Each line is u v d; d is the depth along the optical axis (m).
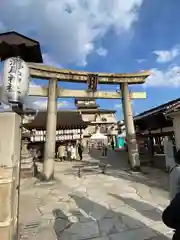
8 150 2.99
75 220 5.25
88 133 34.56
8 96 3.79
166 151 11.71
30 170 11.81
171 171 2.62
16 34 4.02
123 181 10.10
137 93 14.20
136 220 5.07
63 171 13.91
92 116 37.22
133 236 4.24
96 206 6.33
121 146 34.50
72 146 21.33
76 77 12.48
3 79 3.87
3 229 2.81
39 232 4.58
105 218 5.30
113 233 4.42
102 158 20.91
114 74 13.34
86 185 9.52
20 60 3.99
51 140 11.30
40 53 4.38
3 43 3.93
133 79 13.88
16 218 3.28
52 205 6.59
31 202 7.00
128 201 6.70
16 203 3.29
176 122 9.77
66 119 21.86
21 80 3.88
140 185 9.02
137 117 16.61
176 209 2.25
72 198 7.36
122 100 14.12
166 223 2.35
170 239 4.04
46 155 11.11
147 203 6.40
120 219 5.18
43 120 19.95
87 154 26.38
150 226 4.68
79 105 37.72
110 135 35.88
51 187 9.34
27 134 13.42
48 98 11.73
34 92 11.55
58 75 11.95
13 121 3.08
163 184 8.94
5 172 2.92
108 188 8.73
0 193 2.87
